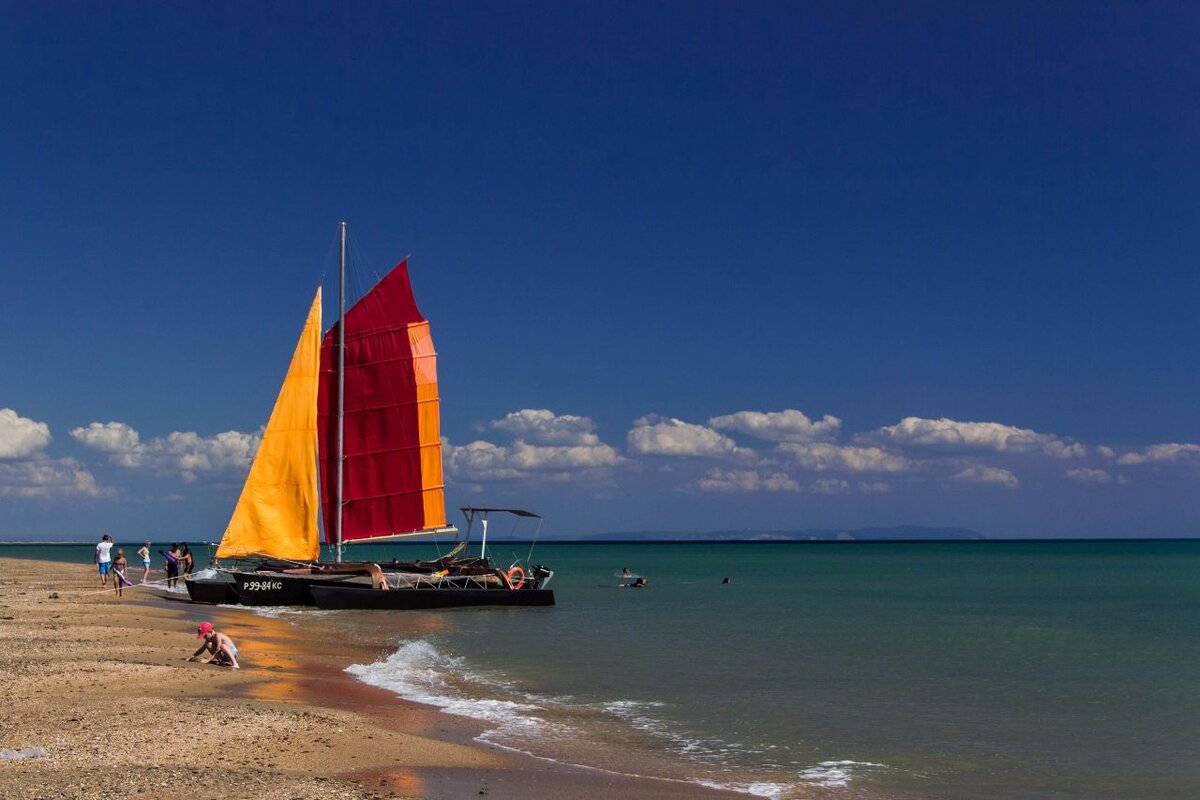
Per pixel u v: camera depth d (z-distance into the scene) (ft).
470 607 186.70
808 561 637.71
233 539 183.73
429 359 198.39
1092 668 115.65
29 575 282.15
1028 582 344.90
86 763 54.03
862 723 80.94
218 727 63.62
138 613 151.94
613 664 113.19
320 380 193.36
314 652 114.21
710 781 60.08
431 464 197.67
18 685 79.05
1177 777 64.34
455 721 74.90
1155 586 317.01
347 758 58.90
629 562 616.80
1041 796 59.67
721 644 136.36
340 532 193.06
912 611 203.72
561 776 58.85
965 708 88.69
